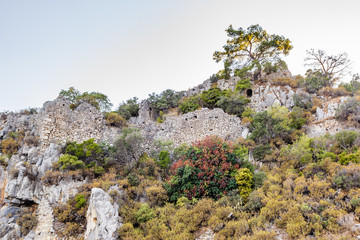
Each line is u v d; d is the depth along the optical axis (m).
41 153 23.23
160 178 22.23
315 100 29.92
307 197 14.21
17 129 26.31
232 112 32.47
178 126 29.30
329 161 17.20
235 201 16.34
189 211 16.33
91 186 19.69
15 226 18.75
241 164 20.39
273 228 13.23
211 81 49.12
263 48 40.97
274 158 21.23
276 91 33.50
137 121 37.03
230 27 43.34
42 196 19.94
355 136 19.80
